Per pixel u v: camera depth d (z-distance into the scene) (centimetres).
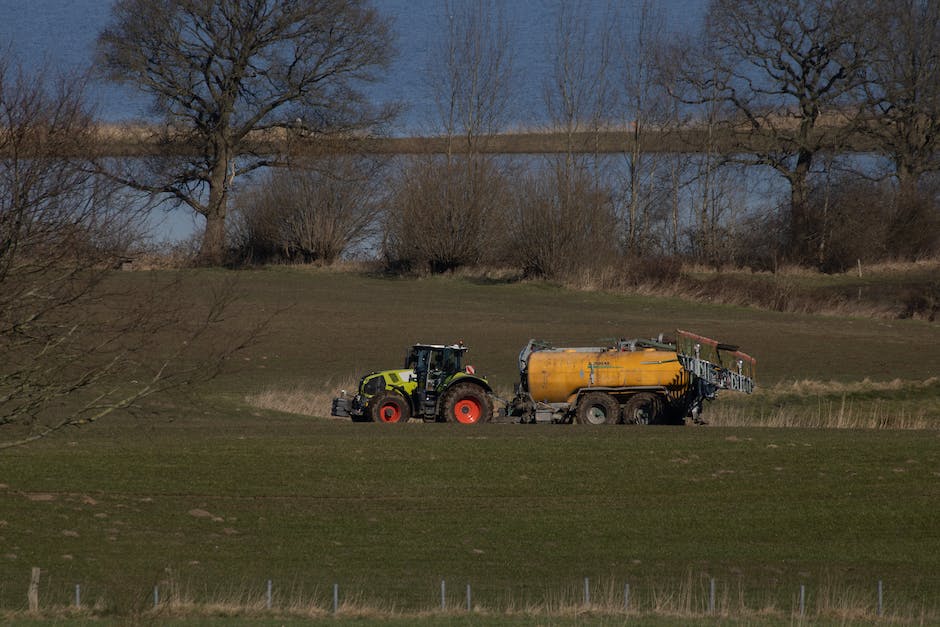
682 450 9819
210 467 8956
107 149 7325
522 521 8138
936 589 6944
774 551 7694
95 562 6900
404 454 9500
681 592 6750
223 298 7950
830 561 7512
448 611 6075
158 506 8038
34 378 6856
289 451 9462
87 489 8275
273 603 6219
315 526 7875
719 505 8569
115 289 17000
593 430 10781
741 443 10081
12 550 6994
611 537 7881
